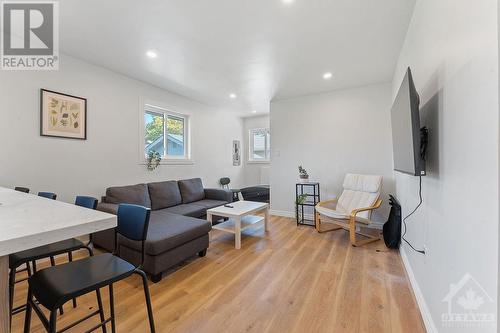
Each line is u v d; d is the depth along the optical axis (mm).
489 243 809
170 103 4035
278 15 1949
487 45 816
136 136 3463
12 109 2270
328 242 2996
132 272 1062
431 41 1463
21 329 1446
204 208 3561
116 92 3180
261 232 3434
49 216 882
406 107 1492
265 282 2008
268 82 3564
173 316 1569
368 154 3686
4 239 614
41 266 2346
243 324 1493
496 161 767
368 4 1825
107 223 871
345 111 3863
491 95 792
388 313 1596
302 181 3908
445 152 1221
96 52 2607
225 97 4375
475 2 900
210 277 2102
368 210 3008
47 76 2500
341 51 2576
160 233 2189
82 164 2811
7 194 1509
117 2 1788
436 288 1340
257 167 6113
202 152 4824
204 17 1975
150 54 2652
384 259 2461
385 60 2801
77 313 1593
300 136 4281
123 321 1517
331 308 1652
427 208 1552
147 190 3367
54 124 2551
